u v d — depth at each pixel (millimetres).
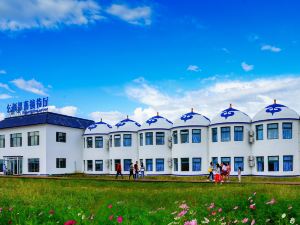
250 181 35750
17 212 9562
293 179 38906
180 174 48812
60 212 8984
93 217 9430
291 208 10266
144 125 53250
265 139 43844
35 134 54781
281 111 43562
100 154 57406
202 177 44375
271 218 10141
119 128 55375
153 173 51500
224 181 35000
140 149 53312
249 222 9922
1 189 24562
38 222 8516
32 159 54719
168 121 53531
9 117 60719
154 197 22422
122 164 54531
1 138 58969
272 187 25047
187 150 48656
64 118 58062
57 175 53688
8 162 57500
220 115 47594
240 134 45812
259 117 44781
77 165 58312
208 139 48500
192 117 49438
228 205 11742
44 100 56656
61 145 55844
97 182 36250
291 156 42531
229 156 45750
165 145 51906
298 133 43250
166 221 8602
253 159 45000
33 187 26266
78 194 22781
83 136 59125
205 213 11102
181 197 21766
